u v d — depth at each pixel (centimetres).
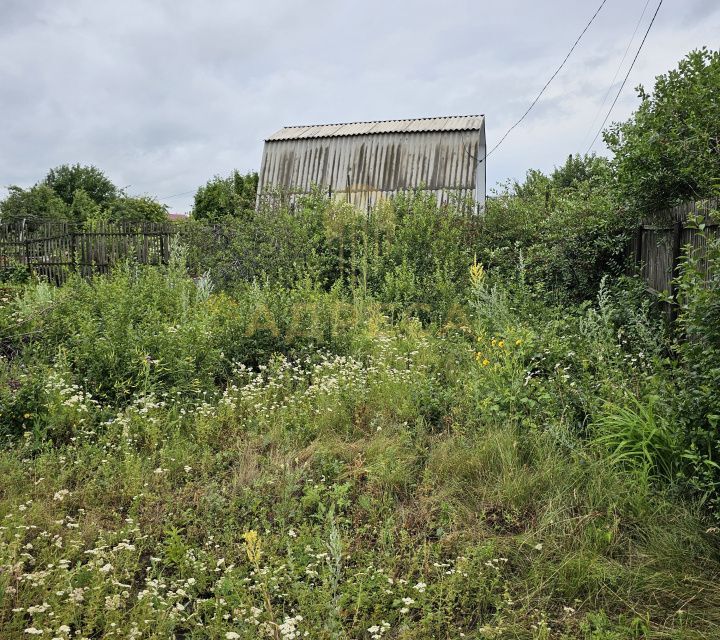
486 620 330
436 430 550
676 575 339
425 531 404
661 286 786
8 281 1444
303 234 1255
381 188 1759
